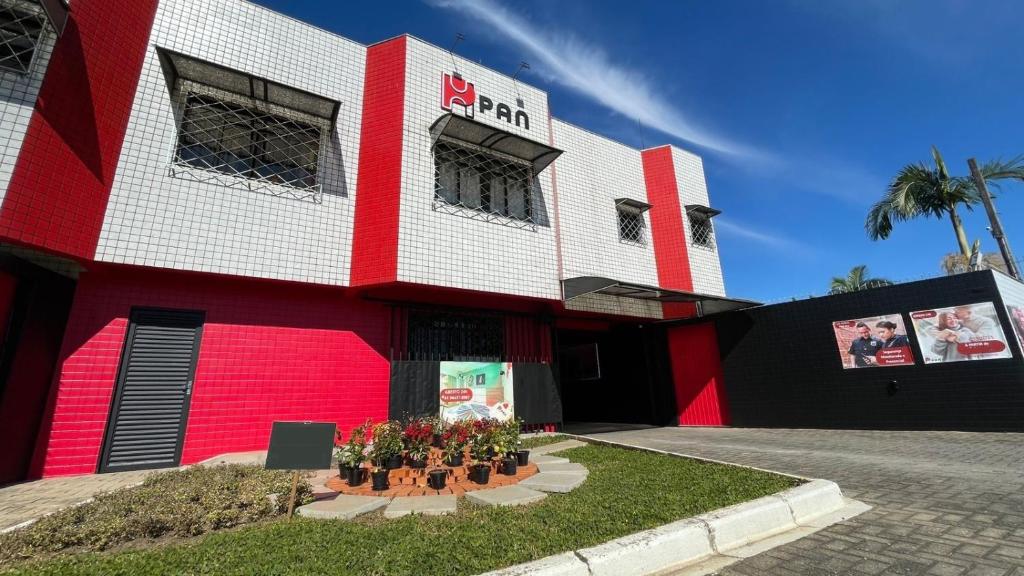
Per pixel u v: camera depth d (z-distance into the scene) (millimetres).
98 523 3523
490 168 10469
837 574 2955
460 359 10258
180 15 7715
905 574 2916
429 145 9234
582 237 11680
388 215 8469
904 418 9578
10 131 5441
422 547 3254
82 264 6473
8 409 5711
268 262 7633
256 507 4164
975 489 4723
